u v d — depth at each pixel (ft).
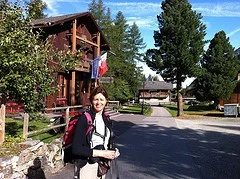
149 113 115.75
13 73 24.35
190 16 99.50
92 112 12.74
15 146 23.43
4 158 19.90
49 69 29.37
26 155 22.09
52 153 26.30
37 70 26.37
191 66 99.19
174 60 98.73
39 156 23.84
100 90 12.87
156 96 305.32
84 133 12.17
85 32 83.41
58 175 25.14
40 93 28.63
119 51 142.31
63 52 33.50
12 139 25.63
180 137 50.75
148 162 31.01
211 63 132.46
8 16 25.02
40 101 29.71
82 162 12.44
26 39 24.48
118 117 89.04
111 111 100.53
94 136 12.46
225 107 102.42
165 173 26.81
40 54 27.07
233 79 137.80
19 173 20.94
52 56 30.40
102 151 12.08
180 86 103.86
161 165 29.81
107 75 125.80
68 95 77.36
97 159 12.45
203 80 134.41
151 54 105.29
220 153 36.88
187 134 55.06
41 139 31.60
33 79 25.98
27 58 24.45
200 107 154.40
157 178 25.14
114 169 27.22
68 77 77.36
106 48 96.99
